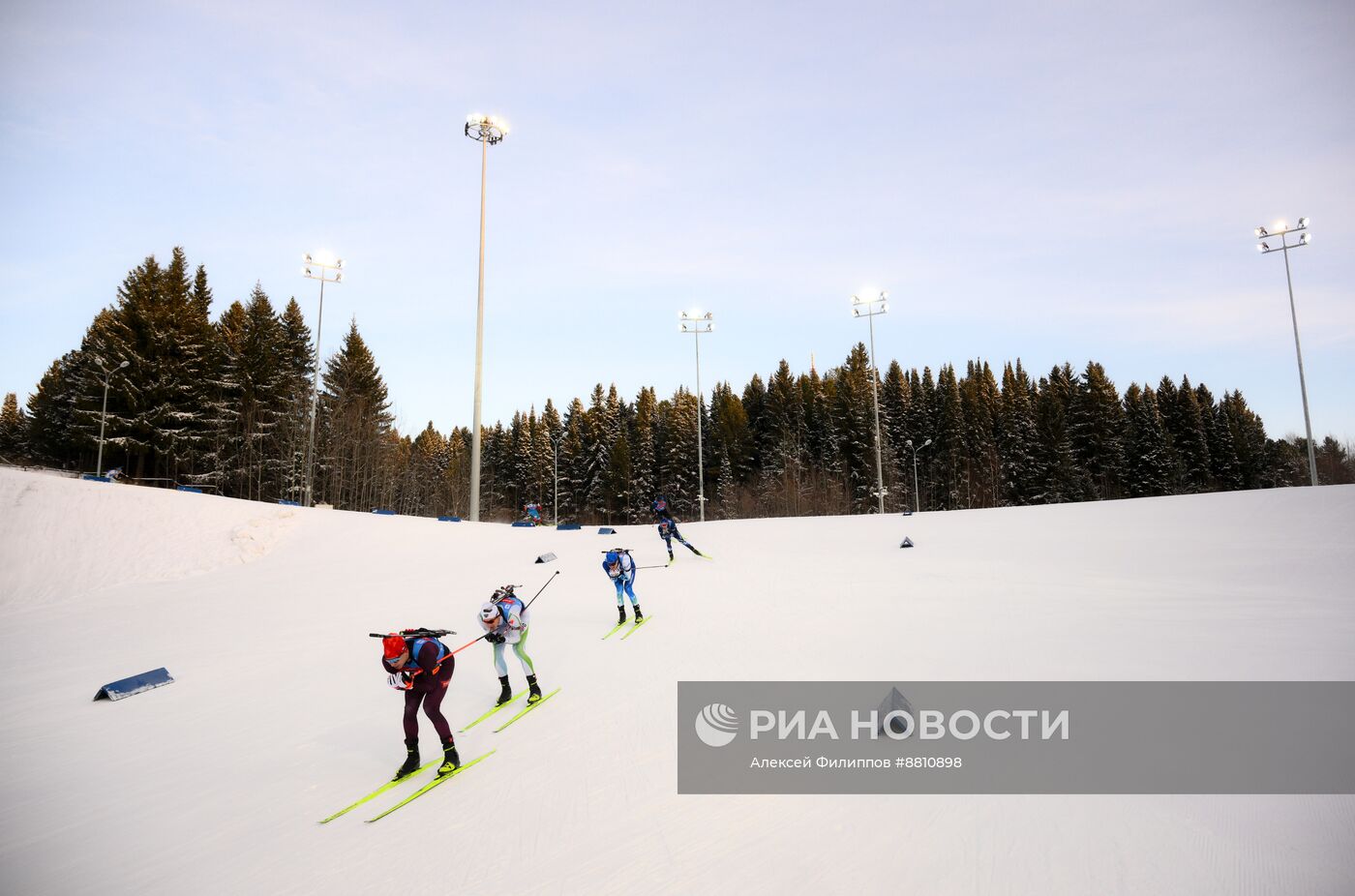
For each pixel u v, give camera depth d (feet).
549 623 36.37
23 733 26.03
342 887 14.56
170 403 152.35
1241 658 22.49
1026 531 55.77
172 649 38.55
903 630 29.53
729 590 41.65
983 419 244.01
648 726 21.66
